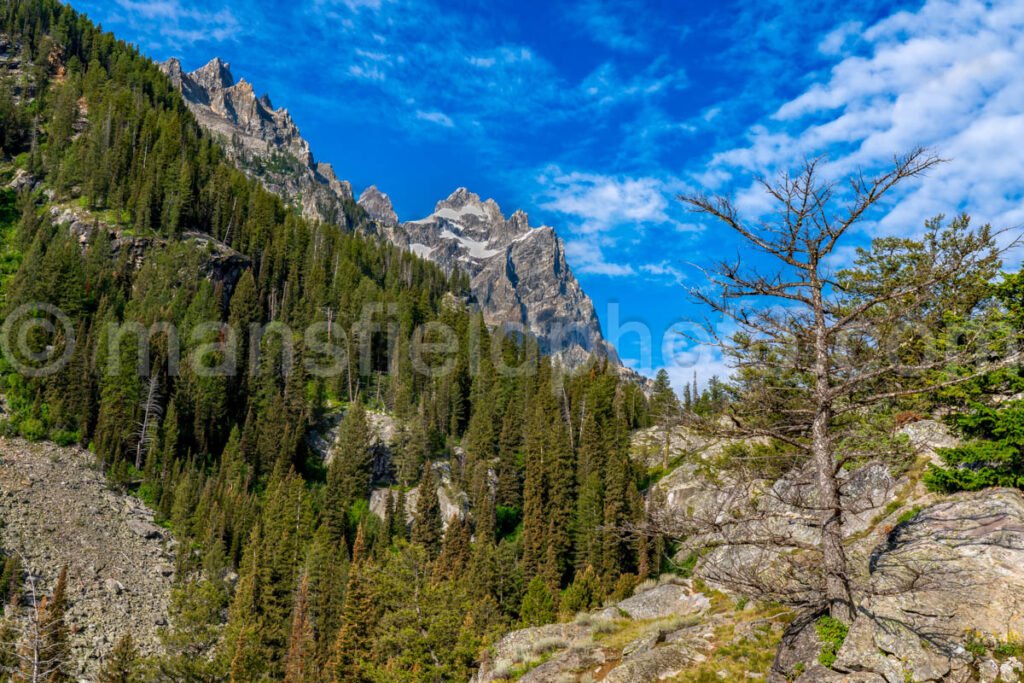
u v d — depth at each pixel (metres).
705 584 34.59
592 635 32.38
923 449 20.27
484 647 42.84
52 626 45.97
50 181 180.88
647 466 83.06
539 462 91.50
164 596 80.06
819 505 19.52
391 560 51.78
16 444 96.44
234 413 127.06
